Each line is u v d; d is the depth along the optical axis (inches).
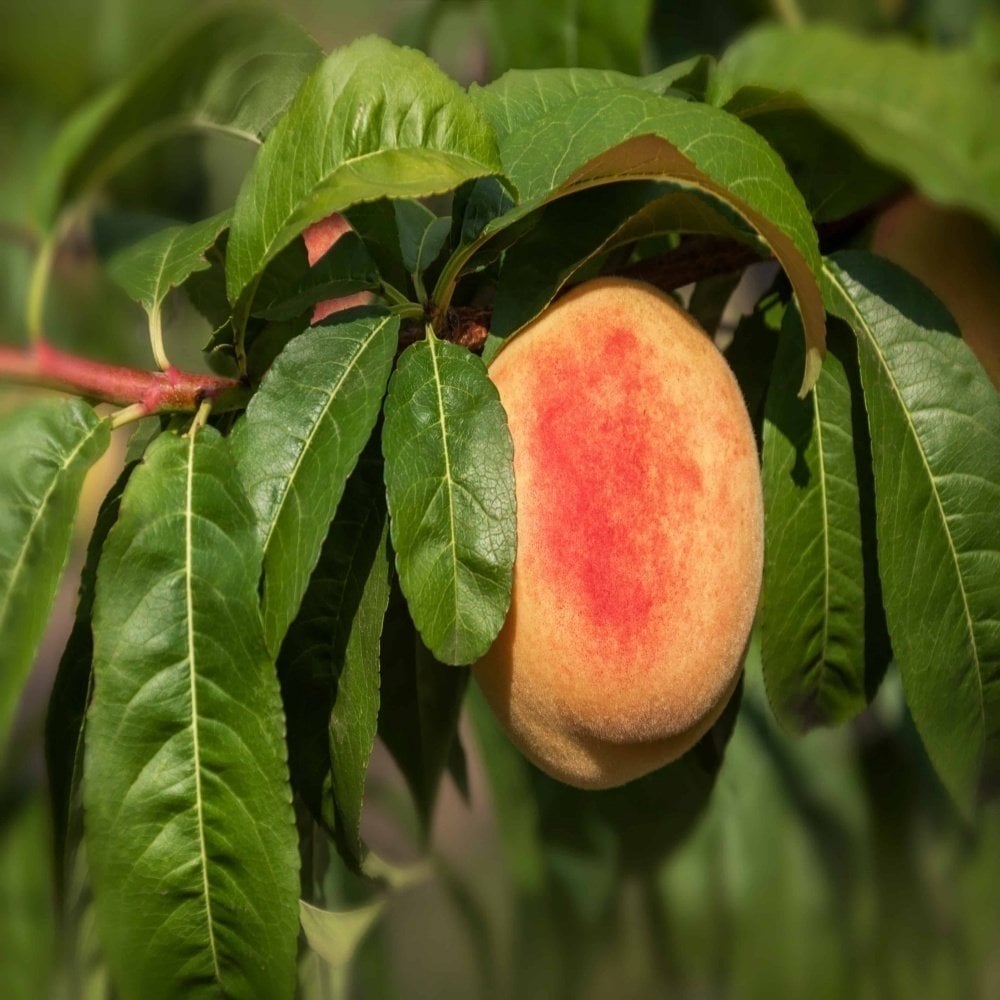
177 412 13.4
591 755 13.8
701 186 12.8
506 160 13.5
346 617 13.3
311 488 12.8
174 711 12.9
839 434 14.0
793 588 14.1
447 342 13.0
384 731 15.1
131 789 12.9
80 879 14.6
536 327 13.5
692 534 13.3
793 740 17.1
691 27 16.4
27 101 15.0
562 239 13.4
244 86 13.5
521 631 13.3
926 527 13.7
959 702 13.7
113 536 13.0
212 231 14.1
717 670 13.6
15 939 14.8
